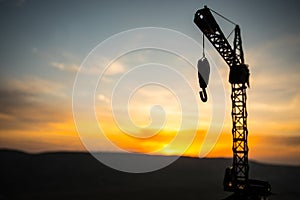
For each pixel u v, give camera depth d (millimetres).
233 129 25375
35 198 49875
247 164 24703
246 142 24969
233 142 25281
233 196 24328
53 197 50781
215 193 56000
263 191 24016
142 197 51000
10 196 51594
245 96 25344
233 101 25578
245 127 25125
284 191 61719
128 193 55062
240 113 25344
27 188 60312
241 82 25266
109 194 54125
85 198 49906
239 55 26344
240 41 26266
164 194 54375
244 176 24547
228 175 24703
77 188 61875
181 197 51156
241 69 24953
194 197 51344
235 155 25109
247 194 24094
